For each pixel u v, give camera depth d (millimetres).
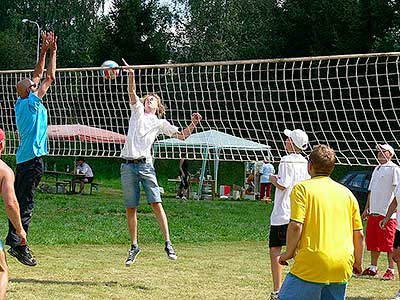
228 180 33531
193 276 9117
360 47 35469
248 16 46906
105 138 13516
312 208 5242
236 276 9242
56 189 27656
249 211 21500
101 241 12758
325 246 5184
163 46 46656
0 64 51844
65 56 57469
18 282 8141
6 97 14062
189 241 13508
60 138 14117
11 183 5926
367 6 35219
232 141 20969
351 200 5375
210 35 51750
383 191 9859
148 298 7551
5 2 59094
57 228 14453
